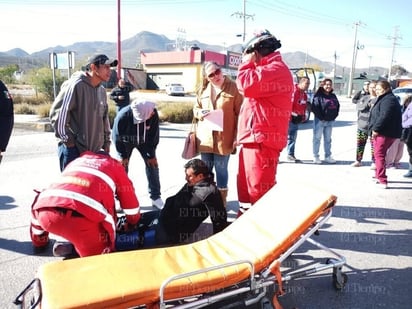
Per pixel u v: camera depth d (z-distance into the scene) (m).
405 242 4.04
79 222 2.90
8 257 3.55
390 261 3.62
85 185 2.96
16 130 12.08
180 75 47.94
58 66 13.80
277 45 3.48
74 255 3.48
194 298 2.64
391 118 5.85
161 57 49.31
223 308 2.53
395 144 7.52
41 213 2.91
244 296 2.83
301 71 18.67
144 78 50.84
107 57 3.87
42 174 6.51
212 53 44.94
